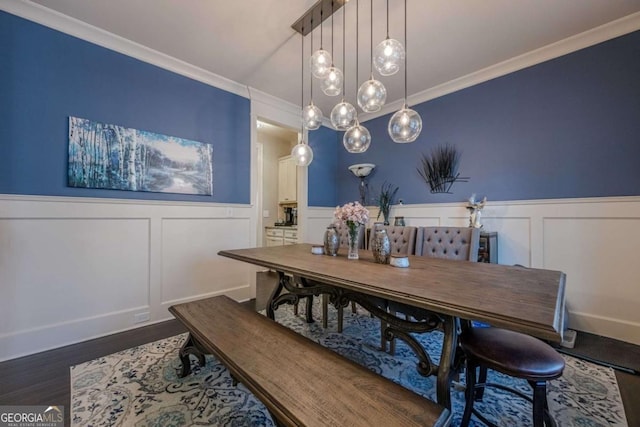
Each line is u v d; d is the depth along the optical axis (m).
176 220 2.80
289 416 0.86
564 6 2.06
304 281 2.47
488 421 1.25
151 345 2.16
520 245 2.77
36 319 2.05
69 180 2.20
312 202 4.36
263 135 5.55
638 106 2.20
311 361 1.16
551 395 1.57
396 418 0.83
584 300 2.41
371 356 2.01
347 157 4.58
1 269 1.93
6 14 1.97
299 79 3.20
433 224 3.45
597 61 2.36
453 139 3.28
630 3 2.03
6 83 1.96
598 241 2.36
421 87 3.37
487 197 3.00
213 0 1.99
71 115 2.22
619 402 1.50
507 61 2.78
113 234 2.41
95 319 2.31
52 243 2.12
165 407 1.45
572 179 2.49
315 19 2.19
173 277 2.78
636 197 2.20
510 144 2.84
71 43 2.22
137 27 2.29
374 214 4.16
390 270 1.59
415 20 2.20
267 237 5.49
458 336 1.33
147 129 2.62
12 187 1.98
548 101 2.61
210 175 3.07
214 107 3.12
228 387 1.62
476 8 2.07
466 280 1.33
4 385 1.64
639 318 2.18
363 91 2.15
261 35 2.39
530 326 0.81
